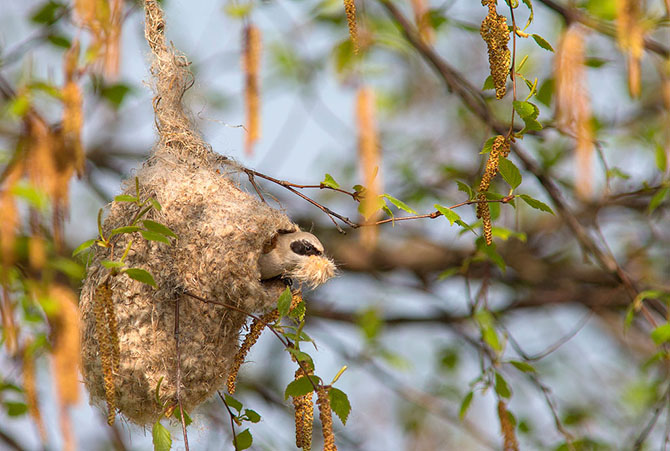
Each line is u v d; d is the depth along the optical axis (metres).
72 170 6.24
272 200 9.25
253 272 8.20
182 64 8.85
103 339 6.57
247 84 7.53
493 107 13.38
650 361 10.48
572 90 7.34
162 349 7.93
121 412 8.12
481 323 10.43
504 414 9.64
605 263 10.84
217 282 8.12
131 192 8.35
